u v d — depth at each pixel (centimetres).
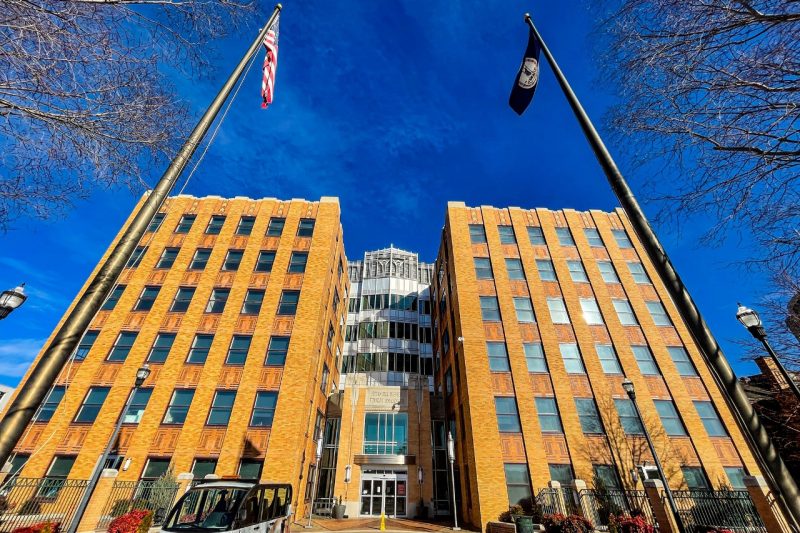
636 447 2042
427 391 2897
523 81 916
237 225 2947
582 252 2839
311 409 2423
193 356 2333
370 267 4231
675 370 2323
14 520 1398
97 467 1200
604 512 1738
